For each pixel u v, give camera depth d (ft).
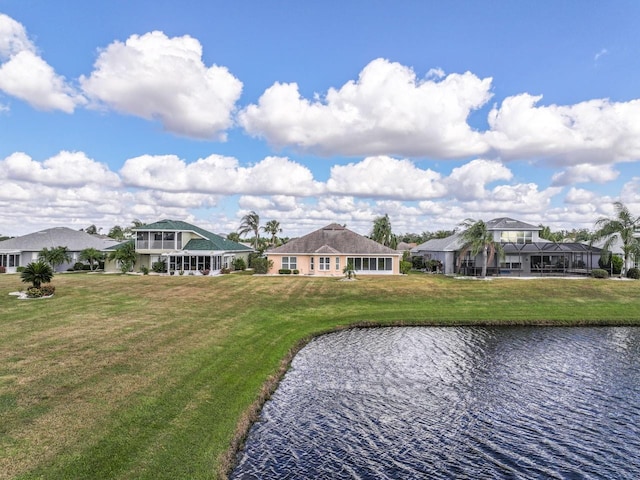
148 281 142.10
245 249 229.25
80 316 81.41
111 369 51.08
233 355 62.44
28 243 193.06
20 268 174.09
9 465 29.99
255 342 71.92
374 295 121.80
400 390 55.21
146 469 31.60
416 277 163.02
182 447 35.63
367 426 44.37
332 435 42.11
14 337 64.08
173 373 51.42
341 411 48.08
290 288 130.72
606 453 39.65
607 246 161.17
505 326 95.86
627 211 156.15
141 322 78.18
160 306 96.12
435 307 108.99
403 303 112.78
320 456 37.91
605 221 160.56
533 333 89.04
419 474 35.47
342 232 194.08
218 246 187.52
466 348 76.43
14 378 46.62
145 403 42.11
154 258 180.86
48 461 30.86
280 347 71.97
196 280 146.92
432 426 44.75
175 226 183.62
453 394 54.13
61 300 98.84
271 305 104.99
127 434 35.99
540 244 176.65
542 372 63.46
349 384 57.16
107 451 33.06
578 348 77.05
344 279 154.30
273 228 333.83
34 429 35.29
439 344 79.20
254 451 38.40
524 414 48.19
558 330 92.22
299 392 53.72
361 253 180.75
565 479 35.24
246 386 51.93
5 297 101.40
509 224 187.52
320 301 112.78
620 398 53.21
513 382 58.90
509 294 124.26
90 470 30.40
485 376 61.31
